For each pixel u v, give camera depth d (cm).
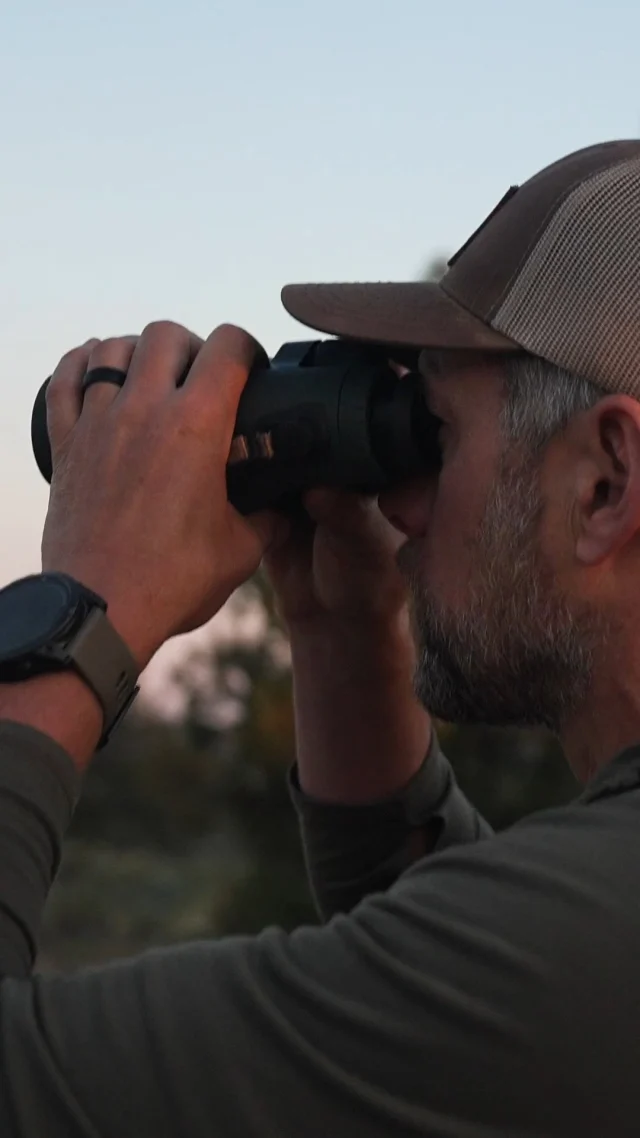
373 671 155
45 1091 89
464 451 117
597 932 89
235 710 891
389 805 155
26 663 108
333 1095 88
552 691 113
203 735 912
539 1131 87
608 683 110
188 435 123
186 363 130
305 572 156
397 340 116
